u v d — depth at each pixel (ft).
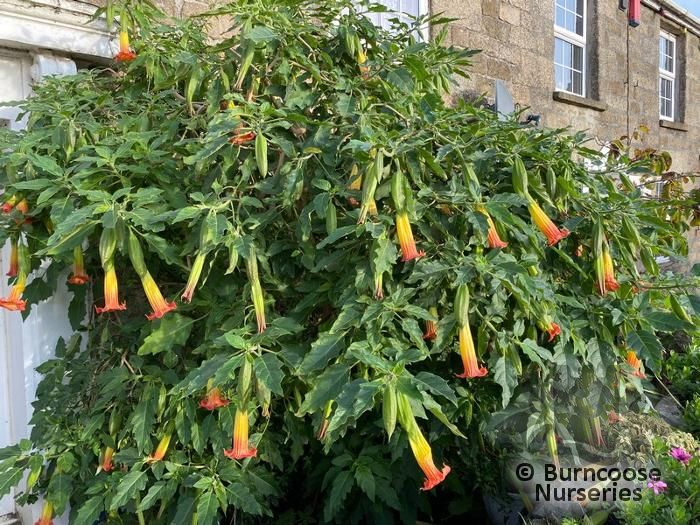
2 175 6.78
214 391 6.27
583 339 7.22
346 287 6.45
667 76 31.45
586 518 7.82
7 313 8.88
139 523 7.24
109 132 7.26
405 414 4.81
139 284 8.03
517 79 18.69
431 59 8.86
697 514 7.59
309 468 8.59
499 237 6.50
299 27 7.38
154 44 8.38
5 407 9.02
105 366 7.58
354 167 6.29
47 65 8.81
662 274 8.00
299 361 5.76
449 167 6.87
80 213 5.53
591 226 7.16
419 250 6.49
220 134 6.23
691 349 14.24
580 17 23.81
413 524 8.31
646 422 9.48
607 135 24.41
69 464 7.00
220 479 6.74
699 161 34.37
